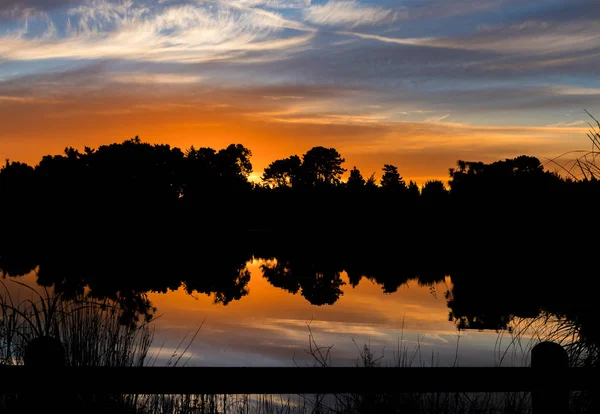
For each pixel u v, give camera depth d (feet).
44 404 9.81
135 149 213.05
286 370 10.16
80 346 11.71
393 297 51.16
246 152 237.66
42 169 206.59
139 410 12.60
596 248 12.97
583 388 10.61
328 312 42.04
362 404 11.96
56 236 172.04
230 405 14.71
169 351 26.27
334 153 259.39
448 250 88.79
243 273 78.43
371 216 191.83
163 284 62.69
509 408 12.45
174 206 217.36
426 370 10.41
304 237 183.21
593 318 12.22
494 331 28.76
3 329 12.00
